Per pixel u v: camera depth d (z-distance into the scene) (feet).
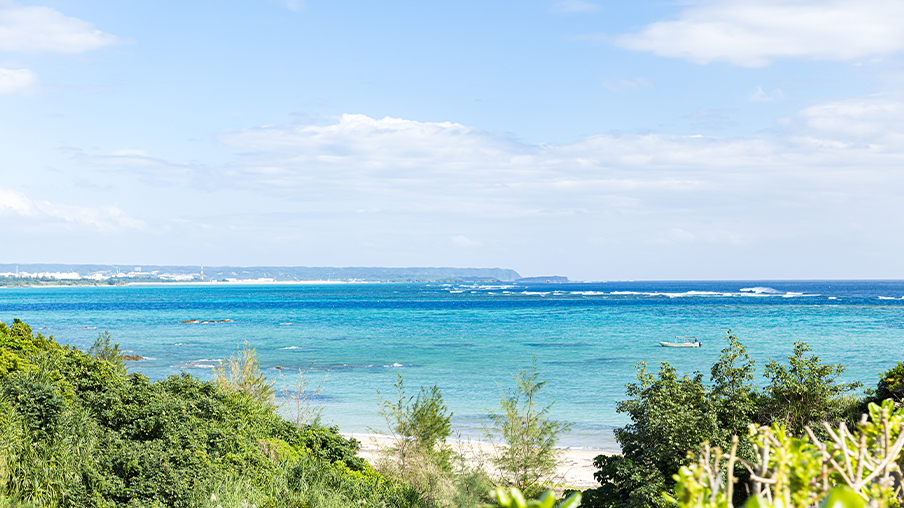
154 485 33.53
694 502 8.78
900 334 238.68
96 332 272.72
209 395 48.52
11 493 29.32
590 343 220.84
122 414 39.32
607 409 108.37
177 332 272.92
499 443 73.51
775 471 9.11
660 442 41.78
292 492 39.50
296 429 53.88
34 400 35.47
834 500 6.70
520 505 7.70
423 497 46.52
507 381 138.10
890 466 9.60
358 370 156.97
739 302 531.50
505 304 533.55
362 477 47.26
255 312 433.07
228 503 34.24
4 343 48.85
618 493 43.14
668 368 45.85
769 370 49.34
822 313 374.84
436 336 250.98
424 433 56.24
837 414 50.42
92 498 31.07
